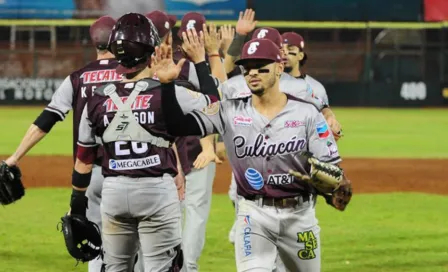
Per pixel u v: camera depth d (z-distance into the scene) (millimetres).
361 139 68812
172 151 16844
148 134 16297
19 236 30156
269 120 16156
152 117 16250
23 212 35094
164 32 18797
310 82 24109
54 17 97875
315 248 16750
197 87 18812
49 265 25734
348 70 102938
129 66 16531
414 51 102750
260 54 15812
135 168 16328
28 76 98562
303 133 16250
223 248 28484
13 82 97875
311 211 16703
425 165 52781
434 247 28984
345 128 77500
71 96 18500
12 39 99250
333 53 102562
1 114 86500
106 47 19031
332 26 99688
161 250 16703
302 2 100312
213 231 31391
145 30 16438
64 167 49594
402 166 52188
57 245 28719
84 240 18359
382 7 100250
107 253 17062
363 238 30500
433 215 35688
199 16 21172
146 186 16375
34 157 54156
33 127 18531
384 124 82062
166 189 16547
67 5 97812
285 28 100812
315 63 102812
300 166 16297
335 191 16516
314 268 16906
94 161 18156
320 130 16297
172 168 16688
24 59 99062
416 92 102750
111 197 16484
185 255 22828
